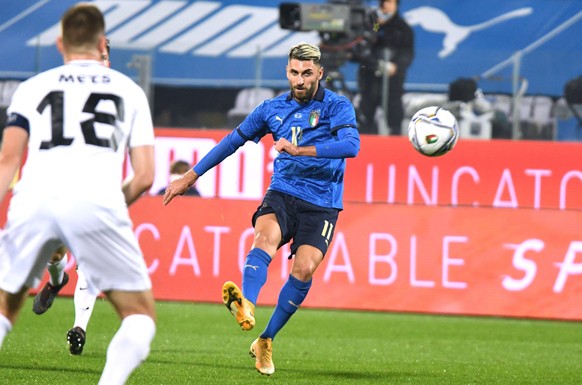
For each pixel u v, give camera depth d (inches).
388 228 1555.1
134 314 549.3
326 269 1556.3
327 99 876.6
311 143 877.2
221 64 2440.9
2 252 546.9
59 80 555.5
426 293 1545.3
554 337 1380.4
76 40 566.6
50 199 530.9
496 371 996.6
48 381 804.6
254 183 1647.4
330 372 938.7
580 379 954.1
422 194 1643.7
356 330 1381.6
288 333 1315.2
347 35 1943.9
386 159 1648.6
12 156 542.6
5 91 2140.7
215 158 871.7
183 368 925.8
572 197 1627.7
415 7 2554.1
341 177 892.6
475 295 1537.9
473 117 1962.4
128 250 542.0
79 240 533.6
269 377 882.8
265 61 2427.4
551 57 2282.2
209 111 2319.1
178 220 1583.4
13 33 2518.5
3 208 1571.1
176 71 2426.2
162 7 2618.1
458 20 2519.7
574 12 2506.2
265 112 888.3
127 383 813.2
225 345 1159.0
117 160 550.9
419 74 2340.1
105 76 560.7
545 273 1525.6
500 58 2337.6
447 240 1545.3
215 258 1574.8
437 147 899.4
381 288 1551.4
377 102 1988.2
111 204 535.5
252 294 818.2
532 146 1635.1
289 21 1924.2
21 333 1188.5
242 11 2598.4
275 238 855.1
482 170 1638.8
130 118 558.9
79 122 546.0
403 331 1390.3
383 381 883.4
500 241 1536.7
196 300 1573.6
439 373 961.5
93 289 561.3
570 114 2054.6
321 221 875.4
